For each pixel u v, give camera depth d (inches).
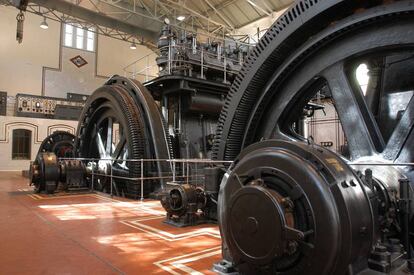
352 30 146.3
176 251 157.5
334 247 76.8
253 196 85.4
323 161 85.9
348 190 83.7
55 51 988.6
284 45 166.4
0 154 844.0
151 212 264.4
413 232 117.6
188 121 439.8
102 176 410.6
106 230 201.2
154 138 361.4
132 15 734.5
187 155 422.3
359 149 142.0
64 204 305.3
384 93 162.2
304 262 80.2
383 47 137.2
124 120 375.6
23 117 875.4
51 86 979.3
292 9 163.2
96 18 693.9
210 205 223.1
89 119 473.1
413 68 152.9
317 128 641.0
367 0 140.3
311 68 163.9
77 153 483.5
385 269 90.2
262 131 186.1
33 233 192.7
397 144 130.6
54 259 144.7
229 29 817.5
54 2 636.1
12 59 932.0
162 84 427.5
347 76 151.9
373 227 87.7
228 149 185.8
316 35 158.4
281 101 177.3
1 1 599.8
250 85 179.3
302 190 82.3
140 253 154.1
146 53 1124.5
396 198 117.2
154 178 340.8
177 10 827.4
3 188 431.2
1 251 156.6
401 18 131.7
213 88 433.4
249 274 89.3
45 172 370.9
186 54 419.5
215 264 119.3
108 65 1063.6
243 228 86.7
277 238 79.8
